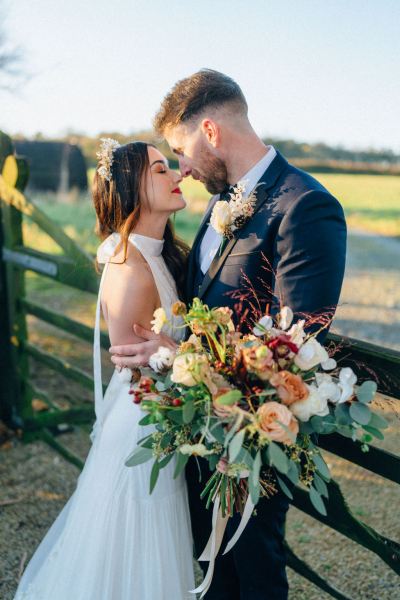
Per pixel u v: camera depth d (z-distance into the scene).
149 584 1.94
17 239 3.78
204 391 1.51
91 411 3.54
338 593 2.27
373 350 1.89
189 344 1.61
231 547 1.85
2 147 3.56
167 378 1.62
